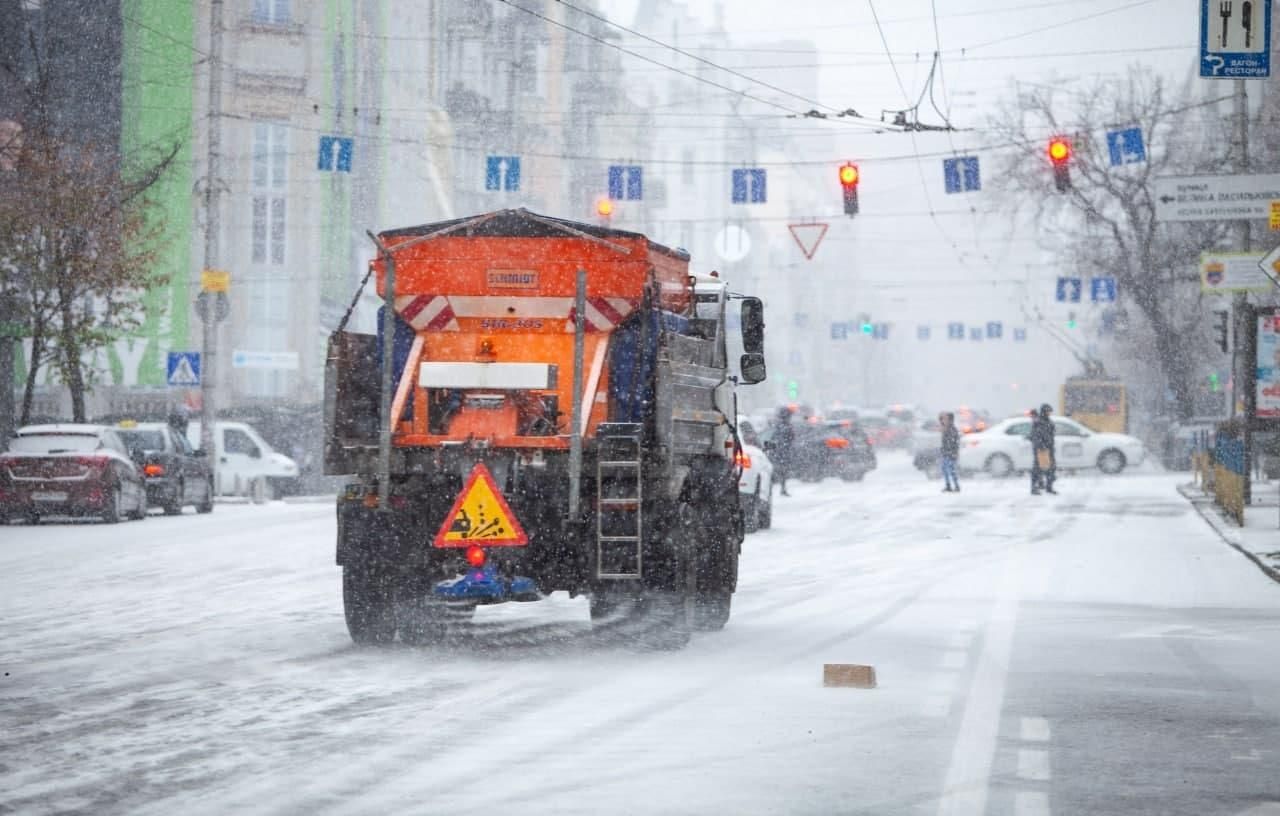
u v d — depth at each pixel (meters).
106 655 25.36
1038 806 15.33
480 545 25.47
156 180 88.06
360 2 122.31
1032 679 23.56
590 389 26.16
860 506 76.50
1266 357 61.06
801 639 28.42
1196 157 123.69
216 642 27.14
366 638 26.42
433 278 26.59
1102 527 61.62
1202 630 29.81
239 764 16.83
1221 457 68.56
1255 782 16.55
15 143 84.75
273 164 116.44
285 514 71.25
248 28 115.38
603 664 24.97
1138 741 18.72
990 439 112.44
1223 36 40.91
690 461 27.91
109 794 15.38
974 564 45.28
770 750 17.95
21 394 107.88
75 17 111.31
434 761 17.09
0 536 54.97
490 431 26.02
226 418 106.31
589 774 16.53
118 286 79.94
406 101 128.12
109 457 61.91
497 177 67.56
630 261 26.17
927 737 18.84
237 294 115.44
